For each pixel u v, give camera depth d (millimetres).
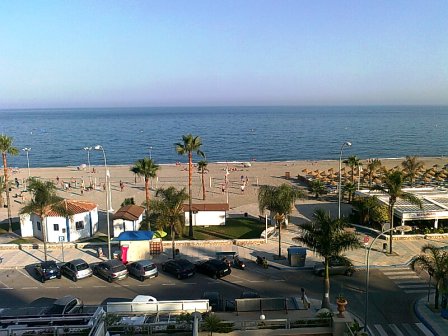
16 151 58781
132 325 17625
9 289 31859
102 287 32156
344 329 17297
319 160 123062
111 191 70312
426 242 41219
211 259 35344
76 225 45219
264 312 23312
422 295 29703
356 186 61500
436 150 146375
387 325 25391
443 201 48750
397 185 37688
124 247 37406
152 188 72812
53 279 33750
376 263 35969
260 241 41938
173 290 31312
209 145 171000
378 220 44375
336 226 27109
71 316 18188
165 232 45281
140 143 181625
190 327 17719
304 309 24734
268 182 78125
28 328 16359
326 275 26828
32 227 46281
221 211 49125
